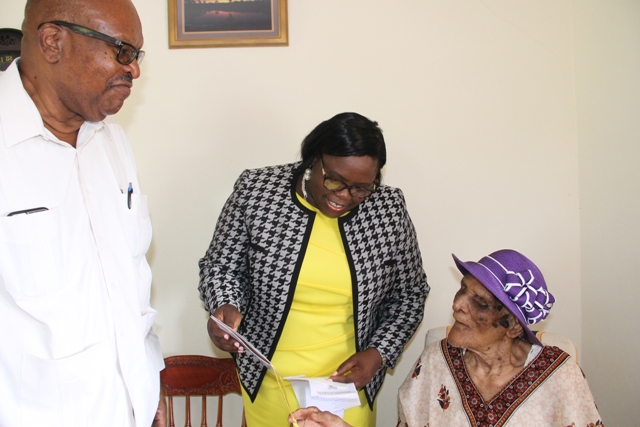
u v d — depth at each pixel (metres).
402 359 2.15
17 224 1.08
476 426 1.39
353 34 2.01
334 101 2.03
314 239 1.54
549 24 2.02
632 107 1.73
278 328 1.57
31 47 1.12
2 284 1.10
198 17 1.97
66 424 1.16
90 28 1.10
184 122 2.03
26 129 1.13
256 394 1.63
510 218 2.09
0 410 1.13
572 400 1.34
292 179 1.56
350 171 1.31
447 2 2.01
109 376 1.23
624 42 1.75
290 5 2.00
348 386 1.46
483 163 2.07
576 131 2.06
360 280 1.54
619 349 1.85
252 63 2.02
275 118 2.04
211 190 2.06
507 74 2.04
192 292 2.11
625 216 1.79
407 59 2.02
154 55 2.00
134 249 1.38
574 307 2.11
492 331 1.37
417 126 2.05
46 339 1.14
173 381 1.92
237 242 1.59
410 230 1.64
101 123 1.32
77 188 1.22
